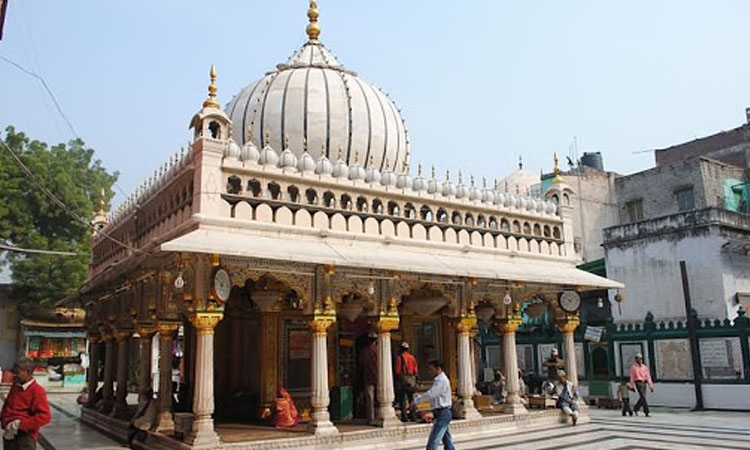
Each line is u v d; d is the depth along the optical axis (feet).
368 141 46.75
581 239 82.64
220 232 29.35
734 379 49.75
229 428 33.37
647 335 56.18
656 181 82.84
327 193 34.17
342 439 30.86
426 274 36.70
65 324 88.99
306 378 38.83
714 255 56.59
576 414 41.98
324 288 32.30
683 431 38.37
